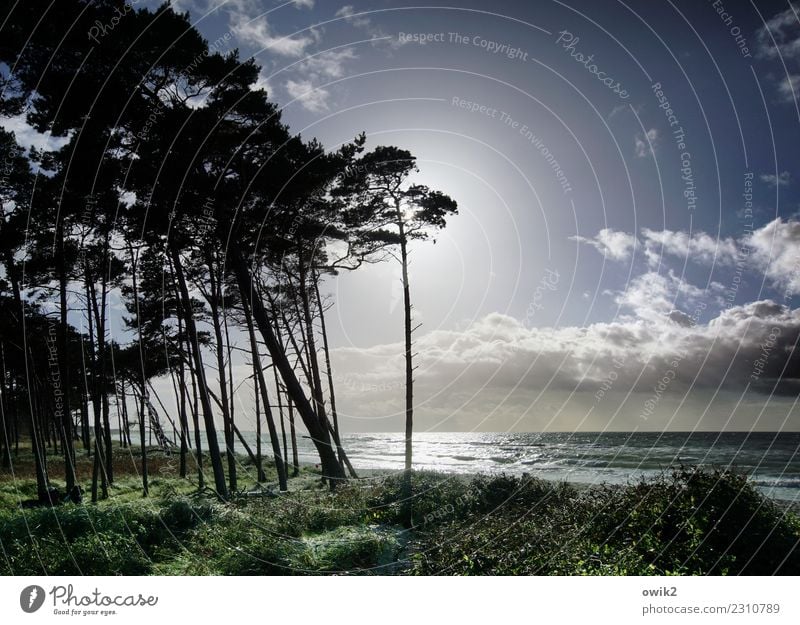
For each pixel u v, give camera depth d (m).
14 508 17.03
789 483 21.05
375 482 18.06
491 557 8.16
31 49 14.62
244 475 29.83
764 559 7.88
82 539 9.77
